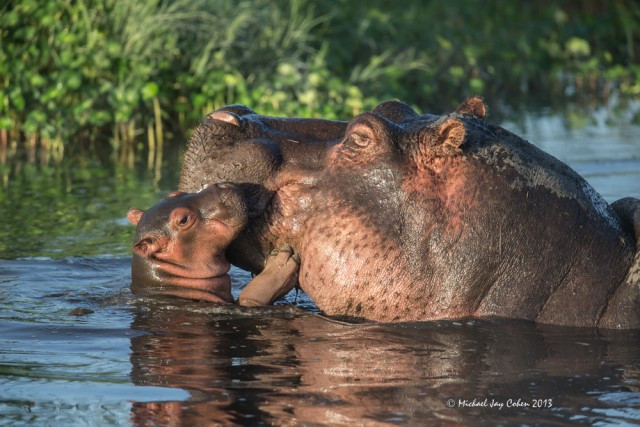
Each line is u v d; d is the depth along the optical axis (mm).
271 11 48750
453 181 18703
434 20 58594
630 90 55375
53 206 29906
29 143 40125
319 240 18875
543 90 57531
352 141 19000
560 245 18812
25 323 19047
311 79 44188
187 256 19750
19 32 40500
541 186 19016
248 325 18875
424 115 19859
